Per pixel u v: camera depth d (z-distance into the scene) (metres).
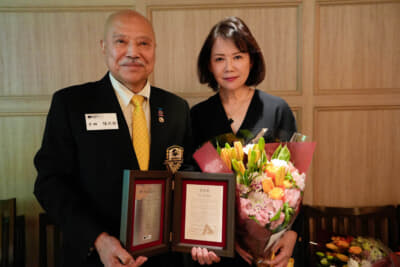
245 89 1.49
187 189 1.01
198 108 1.52
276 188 0.99
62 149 1.06
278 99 1.42
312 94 1.96
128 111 1.14
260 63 1.43
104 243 0.92
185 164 1.25
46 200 1.00
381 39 1.94
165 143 1.17
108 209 1.05
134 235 0.91
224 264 1.27
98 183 1.05
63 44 1.92
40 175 1.04
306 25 1.92
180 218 1.00
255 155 1.04
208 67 1.48
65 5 1.90
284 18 1.92
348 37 1.93
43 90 1.94
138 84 1.14
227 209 0.96
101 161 1.06
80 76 1.94
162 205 1.00
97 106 1.10
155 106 1.19
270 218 0.96
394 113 1.97
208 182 1.00
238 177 1.03
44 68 1.93
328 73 1.96
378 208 1.86
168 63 1.96
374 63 1.95
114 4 1.91
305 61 1.94
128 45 1.06
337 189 2.00
